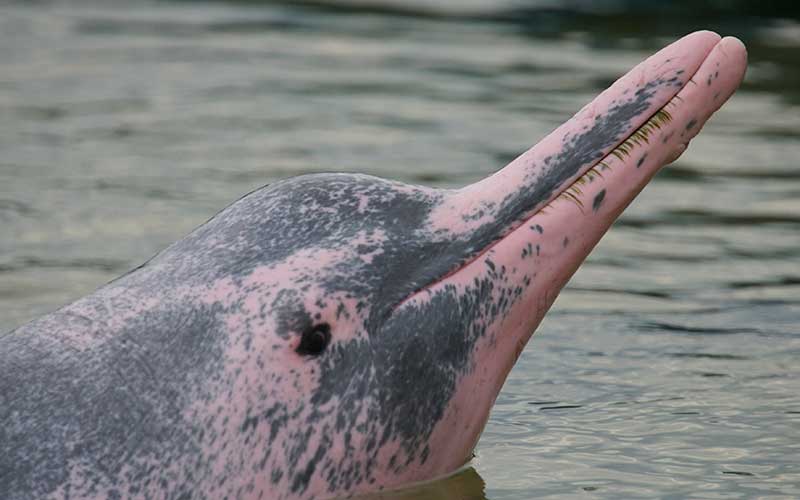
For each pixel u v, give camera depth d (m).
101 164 36.47
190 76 47.84
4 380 17.17
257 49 52.91
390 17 60.06
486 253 18.41
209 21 58.38
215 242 18.34
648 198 34.47
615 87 18.83
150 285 18.03
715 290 27.58
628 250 30.41
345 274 17.91
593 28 57.34
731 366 23.30
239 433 17.27
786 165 37.28
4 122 40.97
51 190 33.97
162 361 17.30
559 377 22.98
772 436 20.23
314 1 63.12
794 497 18.08
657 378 22.84
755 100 44.94
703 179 36.06
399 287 18.05
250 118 41.94
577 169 18.50
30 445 16.75
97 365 17.25
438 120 41.78
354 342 17.80
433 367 18.11
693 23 57.91
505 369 18.89
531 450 19.98
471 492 18.45
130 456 16.86
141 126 40.78
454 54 52.34
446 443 18.64
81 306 18.06
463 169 35.78
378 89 46.31
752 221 32.41
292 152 37.72
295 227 18.27
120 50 51.88
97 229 30.94
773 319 25.73
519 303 18.55
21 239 30.23
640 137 18.45
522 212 18.48
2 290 26.83
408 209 18.61
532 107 43.44
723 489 18.41
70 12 59.38
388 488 18.38
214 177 35.19
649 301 27.03
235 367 17.36
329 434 17.69
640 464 19.38
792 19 58.28
